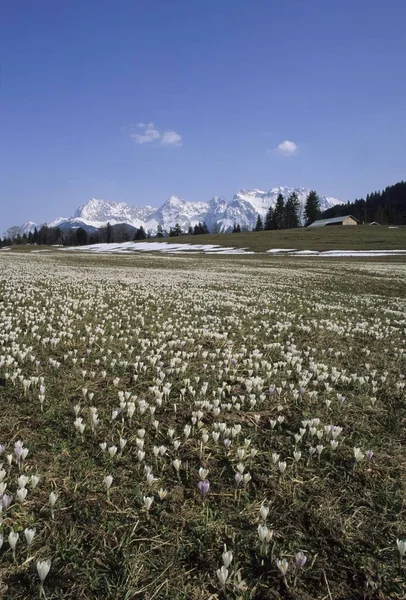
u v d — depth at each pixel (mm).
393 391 6238
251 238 99500
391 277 27844
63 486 3514
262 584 2686
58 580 2611
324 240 84375
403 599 2648
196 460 4059
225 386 5992
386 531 3215
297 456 3990
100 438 4301
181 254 69000
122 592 2551
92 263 38469
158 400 5098
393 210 167625
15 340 7824
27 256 51625
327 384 6055
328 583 2723
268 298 16719
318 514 3357
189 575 2719
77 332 8977
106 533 3025
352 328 11383
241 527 3164
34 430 4387
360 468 4035
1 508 2986
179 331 9867
